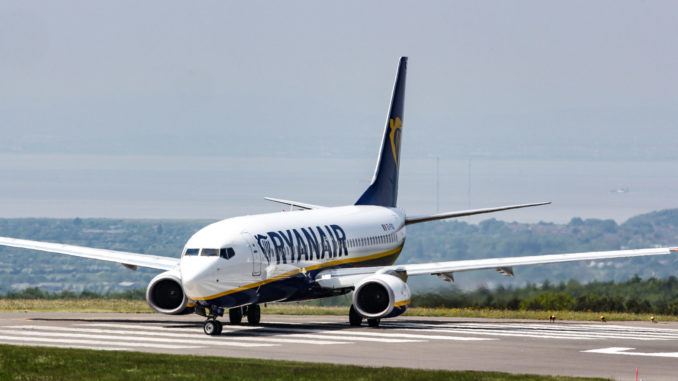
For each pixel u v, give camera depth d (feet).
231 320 478.59
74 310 576.20
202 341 383.86
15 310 568.41
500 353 359.25
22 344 364.79
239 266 418.92
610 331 484.74
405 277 495.00
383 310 468.75
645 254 482.69
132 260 476.54
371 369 292.81
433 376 281.33
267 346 368.27
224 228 431.43
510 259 501.15
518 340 412.98
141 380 264.72
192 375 273.33
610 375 303.89
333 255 514.27
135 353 320.70
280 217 487.61
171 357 311.68
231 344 373.81
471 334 439.63
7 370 276.62
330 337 407.85
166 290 447.01
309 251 481.87
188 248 419.54
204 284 405.80
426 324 507.71
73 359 299.38
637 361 339.98
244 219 455.63
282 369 287.69
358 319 472.03
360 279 474.49
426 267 494.59
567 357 349.41
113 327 440.86
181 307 437.17
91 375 271.08
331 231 523.29
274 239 450.71
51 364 288.30
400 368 298.15
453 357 344.28
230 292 415.85
